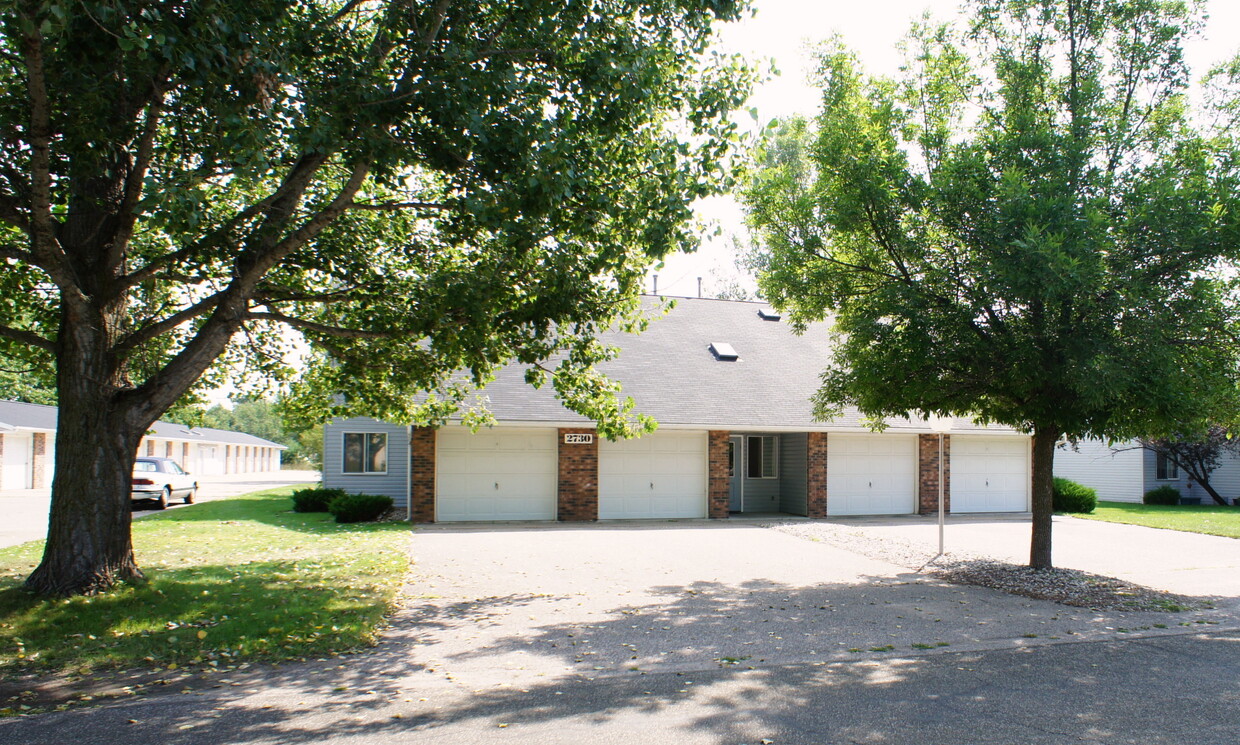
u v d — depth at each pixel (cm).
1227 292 965
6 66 753
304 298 1052
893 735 532
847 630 840
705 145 864
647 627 846
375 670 683
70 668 674
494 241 963
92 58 674
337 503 1844
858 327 1070
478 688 635
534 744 514
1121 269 953
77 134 732
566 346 1120
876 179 1070
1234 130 1076
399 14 804
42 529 1739
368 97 745
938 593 1052
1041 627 866
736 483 2261
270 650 734
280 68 696
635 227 854
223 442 5869
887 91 1164
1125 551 1503
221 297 922
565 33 813
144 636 756
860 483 2155
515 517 1886
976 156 1048
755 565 1270
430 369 1121
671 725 550
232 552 1307
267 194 1103
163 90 750
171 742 515
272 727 544
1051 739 527
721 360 2255
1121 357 935
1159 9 1094
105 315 914
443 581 1095
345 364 1148
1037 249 895
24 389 5312
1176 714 580
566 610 926
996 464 2309
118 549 917
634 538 1586
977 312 1025
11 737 522
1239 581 1183
